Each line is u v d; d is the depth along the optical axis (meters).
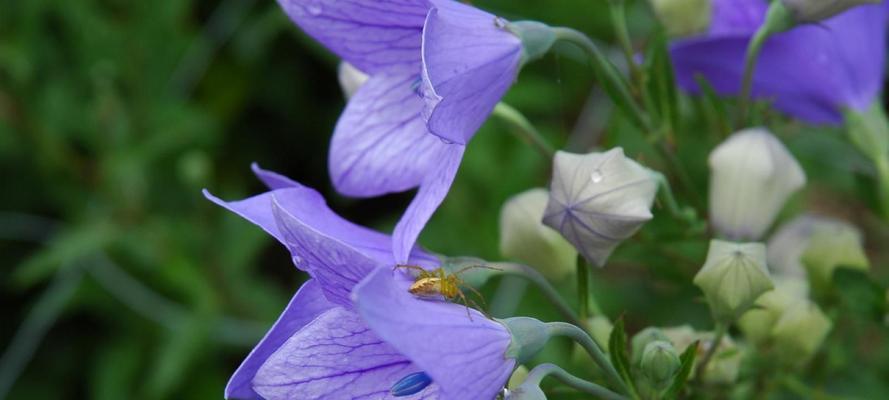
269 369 0.53
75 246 0.81
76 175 0.87
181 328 0.79
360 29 0.56
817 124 0.65
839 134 0.69
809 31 0.62
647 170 0.57
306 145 0.94
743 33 0.62
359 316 0.53
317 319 0.53
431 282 0.54
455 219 0.78
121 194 0.83
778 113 0.66
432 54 0.54
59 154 0.86
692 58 0.63
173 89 0.88
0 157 0.89
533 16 0.81
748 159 0.59
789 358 0.61
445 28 0.54
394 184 0.57
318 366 0.53
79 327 0.92
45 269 0.80
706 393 0.59
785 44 0.62
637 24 0.81
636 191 0.56
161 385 0.78
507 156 0.78
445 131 0.53
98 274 0.84
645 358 0.56
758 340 0.61
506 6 0.82
